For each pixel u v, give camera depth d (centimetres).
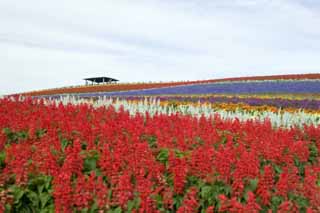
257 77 4966
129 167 823
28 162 817
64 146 1004
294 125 1416
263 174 834
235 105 2308
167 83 5053
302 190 850
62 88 5022
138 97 2772
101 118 1277
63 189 709
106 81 6456
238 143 1076
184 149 948
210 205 786
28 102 1530
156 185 799
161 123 1173
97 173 827
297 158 1048
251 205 720
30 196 748
